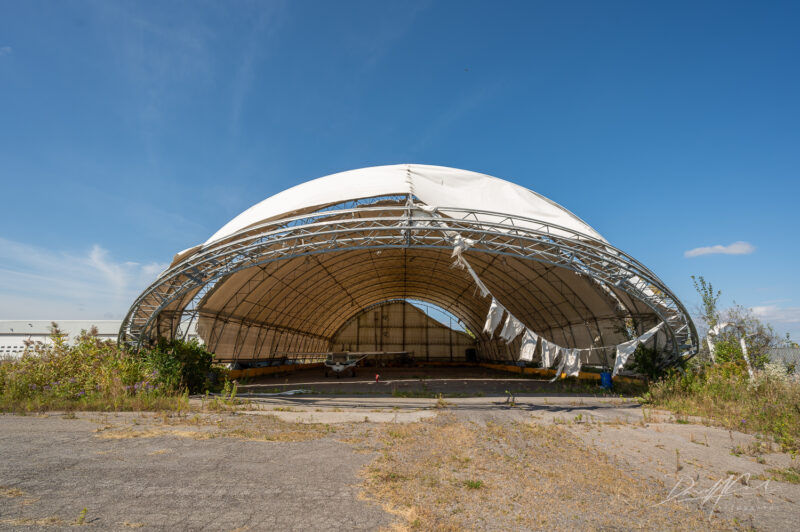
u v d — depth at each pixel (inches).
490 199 607.2
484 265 1054.4
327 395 660.1
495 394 673.0
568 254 592.7
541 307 1072.8
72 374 497.7
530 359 485.4
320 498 196.9
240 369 1056.2
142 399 455.8
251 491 203.0
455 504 196.5
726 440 341.7
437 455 284.4
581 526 177.6
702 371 711.7
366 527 166.7
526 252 633.0
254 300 967.6
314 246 580.7
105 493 192.5
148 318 636.1
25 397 453.1
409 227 539.5
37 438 293.0
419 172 633.6
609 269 604.4
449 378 1096.8
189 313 758.5
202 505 183.0
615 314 791.7
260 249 585.6
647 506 203.3
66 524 156.9
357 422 406.6
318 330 1642.5
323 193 603.2
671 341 696.4
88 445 278.2
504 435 352.2
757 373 614.9
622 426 400.8
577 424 410.3
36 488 194.4
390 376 1190.3
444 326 1886.1
